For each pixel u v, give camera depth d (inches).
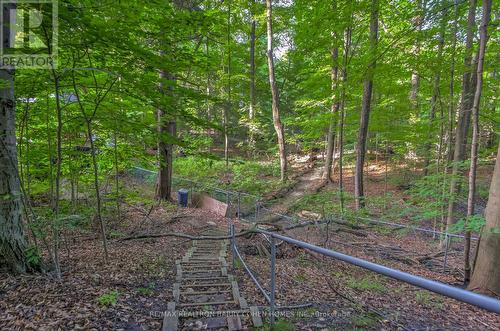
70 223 182.5
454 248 319.3
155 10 148.3
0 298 124.5
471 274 201.6
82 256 207.0
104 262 194.9
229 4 587.2
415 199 383.2
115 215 344.5
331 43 413.1
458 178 281.3
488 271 180.9
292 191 591.5
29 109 207.2
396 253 296.2
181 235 252.1
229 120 789.2
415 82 534.3
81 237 263.0
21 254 153.4
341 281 193.9
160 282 168.2
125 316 119.2
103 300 127.9
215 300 146.8
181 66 166.7
